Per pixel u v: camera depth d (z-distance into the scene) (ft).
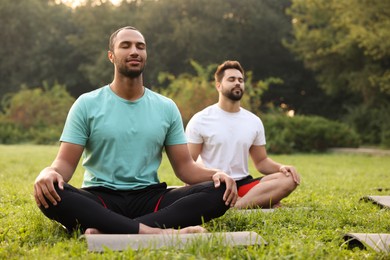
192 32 108.58
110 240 10.55
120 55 12.82
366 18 69.97
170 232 11.41
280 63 117.39
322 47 89.76
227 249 9.96
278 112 77.61
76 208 11.39
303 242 11.28
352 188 23.93
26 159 42.22
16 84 130.41
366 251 10.75
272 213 14.70
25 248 10.88
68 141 12.82
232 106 18.17
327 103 114.01
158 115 13.32
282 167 17.12
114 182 12.94
